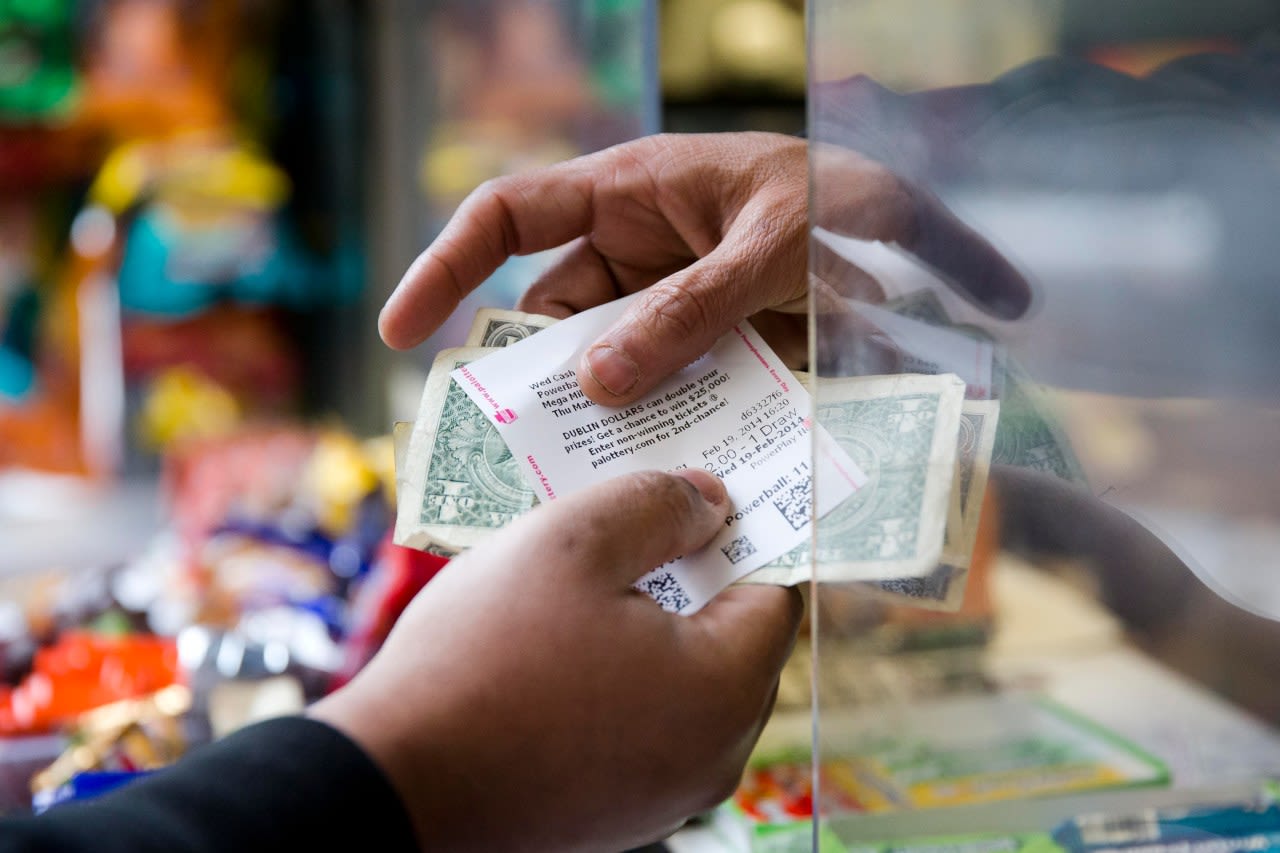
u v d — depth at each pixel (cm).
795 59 125
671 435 81
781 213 88
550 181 105
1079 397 60
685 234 104
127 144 289
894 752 58
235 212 283
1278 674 56
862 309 61
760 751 104
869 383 61
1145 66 58
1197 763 56
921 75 60
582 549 66
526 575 65
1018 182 60
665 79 125
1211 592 57
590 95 218
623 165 105
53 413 298
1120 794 56
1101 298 60
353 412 295
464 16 242
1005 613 58
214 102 286
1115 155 59
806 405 81
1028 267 60
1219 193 58
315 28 279
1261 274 58
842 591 59
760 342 85
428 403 85
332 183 287
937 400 61
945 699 58
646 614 66
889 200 61
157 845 54
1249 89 57
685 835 103
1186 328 59
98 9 282
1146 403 59
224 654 142
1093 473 58
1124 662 57
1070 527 58
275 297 288
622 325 81
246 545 183
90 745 123
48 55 282
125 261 283
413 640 64
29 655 158
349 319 292
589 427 82
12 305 293
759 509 77
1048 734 57
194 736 130
